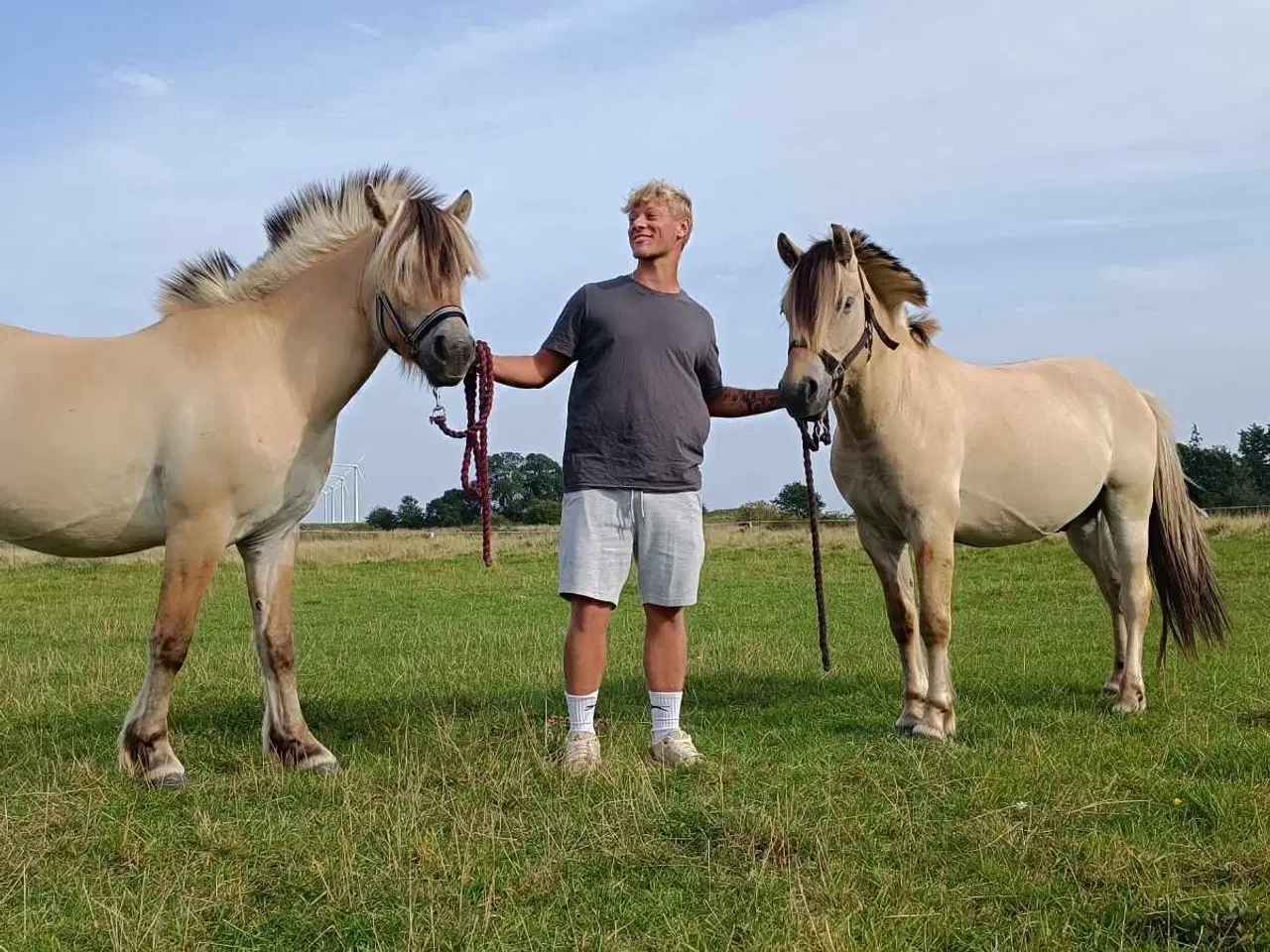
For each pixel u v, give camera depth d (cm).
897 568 536
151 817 383
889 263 502
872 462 511
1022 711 557
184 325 437
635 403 436
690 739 469
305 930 287
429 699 625
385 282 427
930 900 295
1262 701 567
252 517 436
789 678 688
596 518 439
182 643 426
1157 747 466
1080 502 577
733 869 323
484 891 309
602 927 284
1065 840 337
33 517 414
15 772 445
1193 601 625
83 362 418
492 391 432
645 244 446
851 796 391
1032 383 580
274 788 418
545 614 1162
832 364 474
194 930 286
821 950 260
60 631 1029
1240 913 272
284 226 469
